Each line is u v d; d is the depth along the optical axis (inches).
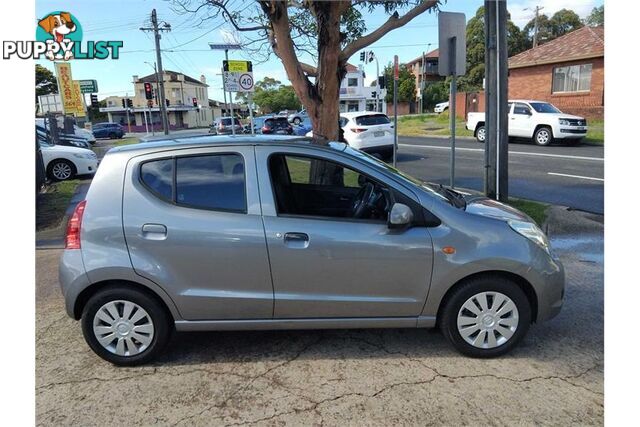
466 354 134.8
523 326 132.9
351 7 283.6
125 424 109.7
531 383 121.9
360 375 127.4
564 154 565.9
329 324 133.1
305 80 253.9
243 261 128.4
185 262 128.5
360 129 555.2
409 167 523.8
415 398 116.5
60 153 489.1
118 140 1475.1
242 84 478.3
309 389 121.6
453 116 276.2
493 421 107.6
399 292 131.3
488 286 130.7
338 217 132.1
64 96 1067.9
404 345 143.3
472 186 404.2
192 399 118.7
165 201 130.3
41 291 196.1
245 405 115.7
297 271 129.0
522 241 131.0
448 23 260.1
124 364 133.6
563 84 868.6
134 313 132.5
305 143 137.5
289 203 144.3
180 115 2773.1
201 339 150.0
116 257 128.0
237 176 132.0
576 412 110.2
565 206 313.7
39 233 291.9
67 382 127.0
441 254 128.9
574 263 213.8
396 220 124.4
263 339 149.3
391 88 2162.9
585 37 853.2
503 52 277.6
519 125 692.7
